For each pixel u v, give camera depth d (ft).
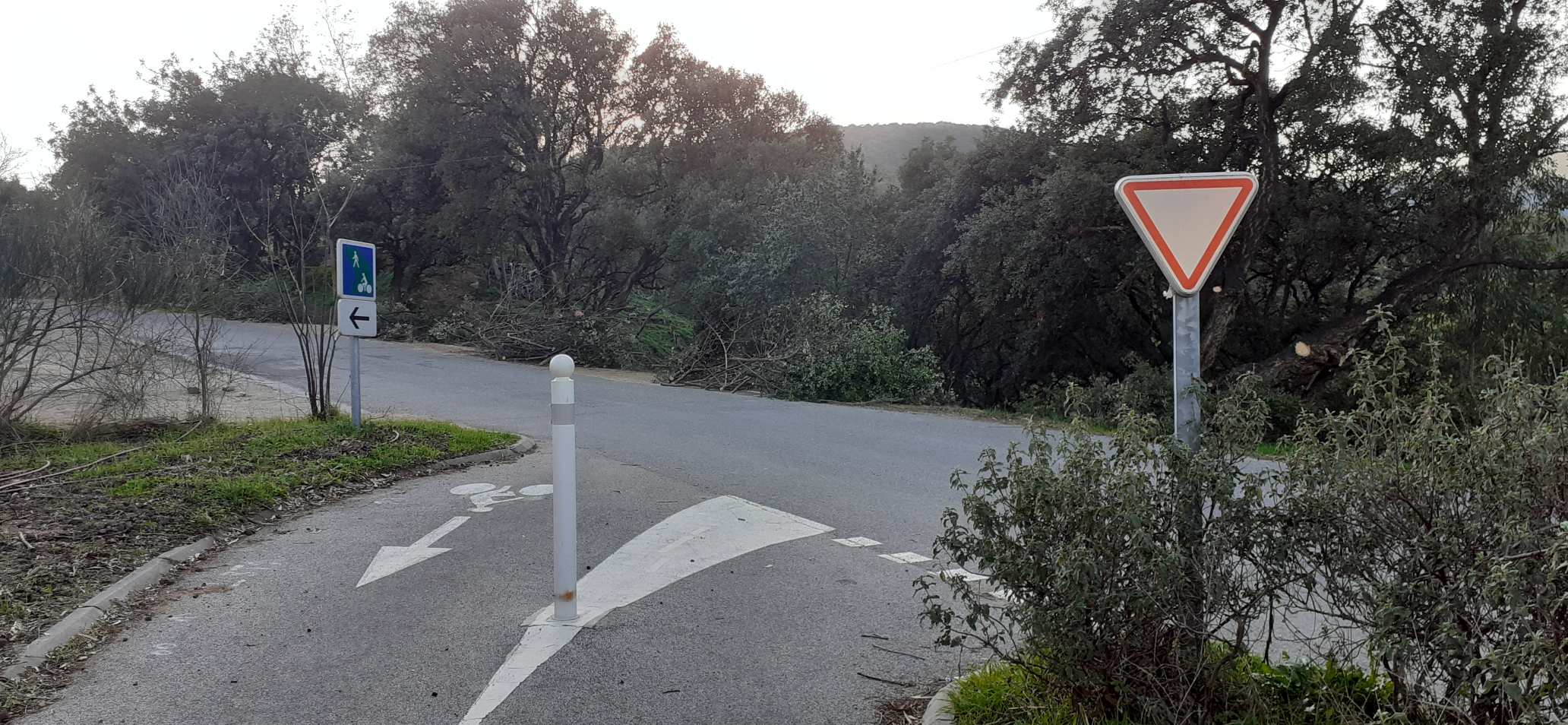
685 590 19.65
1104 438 12.36
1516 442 9.81
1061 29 73.05
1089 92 74.54
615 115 120.88
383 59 119.24
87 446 33.24
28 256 34.14
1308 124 67.92
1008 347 103.91
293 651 16.20
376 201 135.03
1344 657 11.42
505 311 91.15
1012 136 85.25
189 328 38.17
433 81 108.78
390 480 30.96
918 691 14.57
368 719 13.61
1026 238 78.89
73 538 21.71
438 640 16.74
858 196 93.66
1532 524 9.46
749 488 30.17
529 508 27.25
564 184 117.80
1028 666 12.16
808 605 18.72
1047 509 11.34
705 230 105.29
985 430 45.01
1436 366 10.98
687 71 119.75
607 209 116.88
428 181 121.49
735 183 112.16
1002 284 85.30
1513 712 9.26
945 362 102.73
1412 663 9.77
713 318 90.27
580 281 120.67
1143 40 69.92
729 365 71.51
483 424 44.19
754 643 16.63
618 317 94.79
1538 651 8.37
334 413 40.86
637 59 118.73
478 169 113.50
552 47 113.50
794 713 13.83
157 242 40.65
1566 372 9.90
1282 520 10.94
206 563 21.52
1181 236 12.03
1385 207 75.25
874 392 65.26
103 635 16.89
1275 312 87.71
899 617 18.01
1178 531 10.92
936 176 110.73
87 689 14.61
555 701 14.20
